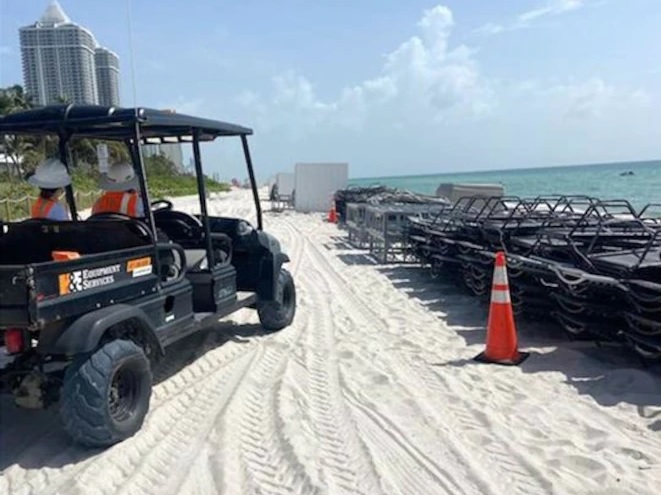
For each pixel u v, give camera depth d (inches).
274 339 227.6
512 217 298.2
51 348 126.6
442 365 194.4
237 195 1708.9
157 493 116.7
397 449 134.5
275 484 119.9
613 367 188.4
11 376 134.0
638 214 276.8
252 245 231.3
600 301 196.2
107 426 131.7
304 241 573.3
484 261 269.6
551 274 211.3
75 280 128.6
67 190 206.1
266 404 162.6
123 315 138.0
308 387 175.3
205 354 208.5
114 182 186.9
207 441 139.9
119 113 151.0
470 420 150.3
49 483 121.0
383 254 442.0
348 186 963.3
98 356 131.7
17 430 147.1
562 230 261.0
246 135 227.5
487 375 183.5
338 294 318.0
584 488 116.1
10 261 165.2
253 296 227.9
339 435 141.9
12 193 564.7
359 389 173.0
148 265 156.3
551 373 184.1
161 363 198.4
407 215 428.5
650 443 135.3
